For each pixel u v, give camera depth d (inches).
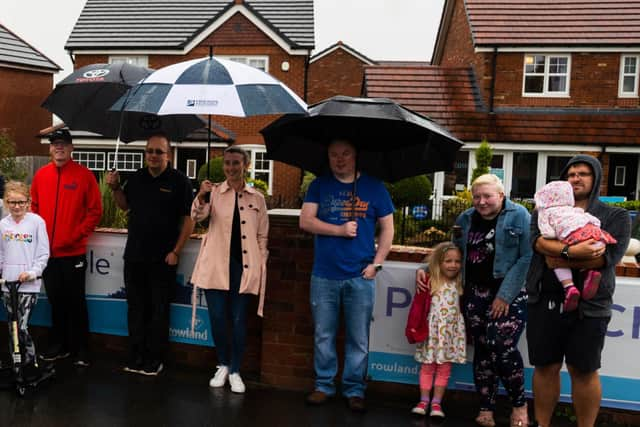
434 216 603.2
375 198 169.3
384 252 168.4
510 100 753.0
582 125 722.2
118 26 938.1
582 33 746.8
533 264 148.2
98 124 212.4
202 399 174.2
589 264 135.9
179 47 891.4
